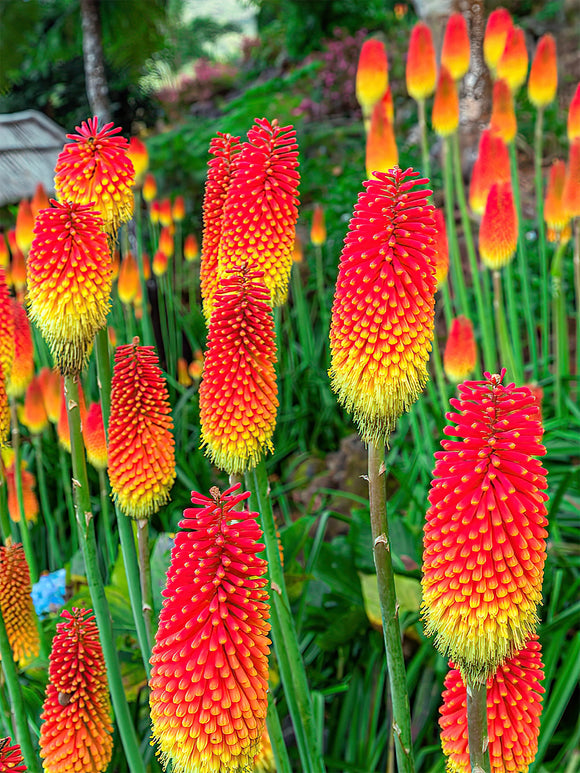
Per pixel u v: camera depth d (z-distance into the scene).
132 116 13.78
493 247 4.68
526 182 10.05
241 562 1.67
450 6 9.41
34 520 4.29
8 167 8.52
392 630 2.05
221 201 2.73
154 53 10.40
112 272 2.47
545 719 3.28
